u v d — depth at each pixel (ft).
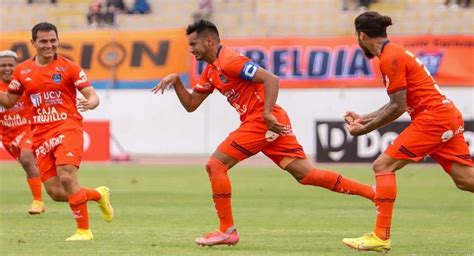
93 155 275.80
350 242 101.14
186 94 112.98
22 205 163.84
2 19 334.44
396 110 98.37
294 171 110.63
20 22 333.62
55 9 333.21
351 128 102.01
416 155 99.81
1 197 179.73
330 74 286.25
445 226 133.80
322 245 110.63
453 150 101.50
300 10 322.75
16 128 147.33
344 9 322.34
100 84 294.05
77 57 294.66
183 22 325.62
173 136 291.99
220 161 106.22
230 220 106.32
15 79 113.60
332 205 165.58
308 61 287.28
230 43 289.94
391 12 314.14
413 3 323.37
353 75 285.02
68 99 112.57
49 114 112.27
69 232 122.93
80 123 114.01
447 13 313.32
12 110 145.79
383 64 98.27
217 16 323.16
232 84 106.63
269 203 168.96
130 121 293.43
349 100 285.23
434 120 98.78
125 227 130.11
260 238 118.11
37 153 114.83
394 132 257.14
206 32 106.93
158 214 149.07
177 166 263.70
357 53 285.02
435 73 281.13
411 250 106.22
